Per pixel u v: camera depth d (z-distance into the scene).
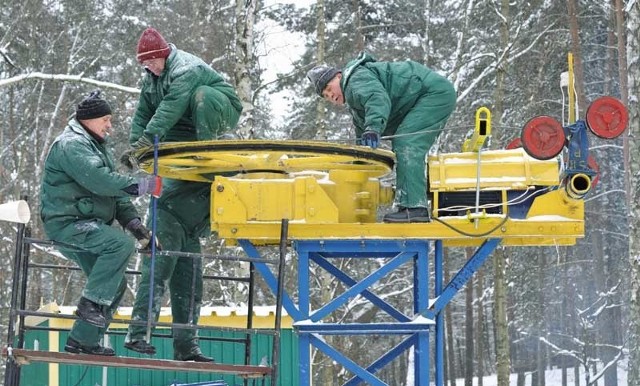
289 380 12.88
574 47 23.95
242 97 16.08
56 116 23.81
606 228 30.34
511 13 25.31
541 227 6.98
